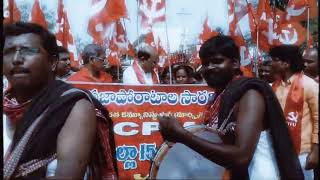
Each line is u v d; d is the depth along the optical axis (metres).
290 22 5.14
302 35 5.12
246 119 1.85
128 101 4.13
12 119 1.58
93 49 4.21
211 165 1.88
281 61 3.36
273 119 1.92
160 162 1.92
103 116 1.59
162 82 5.16
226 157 1.79
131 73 4.49
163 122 1.87
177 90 4.20
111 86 4.10
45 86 1.55
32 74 1.51
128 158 4.10
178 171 1.87
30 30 1.54
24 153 1.47
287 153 1.93
